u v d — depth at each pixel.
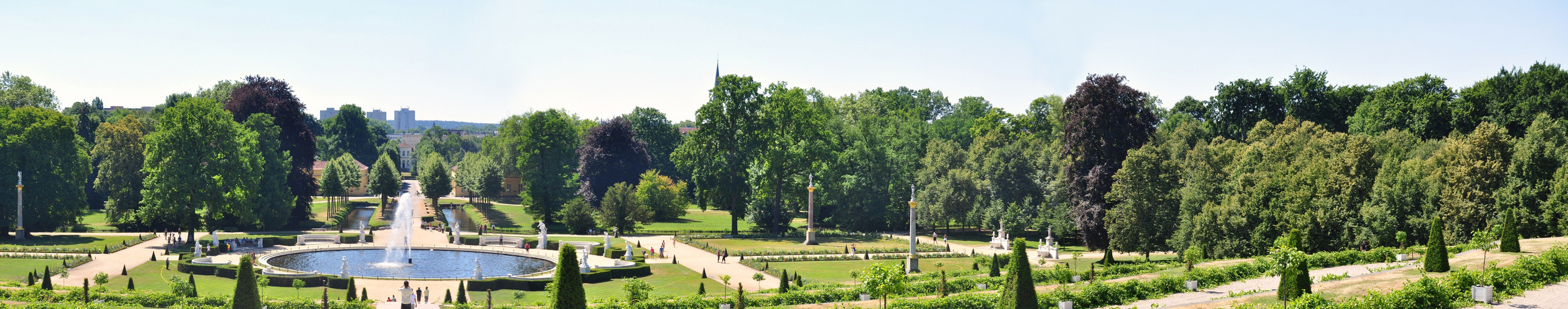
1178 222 75.94
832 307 45.22
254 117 110.62
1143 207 76.25
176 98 176.12
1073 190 87.62
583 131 194.62
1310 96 111.94
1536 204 60.88
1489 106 86.12
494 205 161.75
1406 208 63.59
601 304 50.16
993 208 103.38
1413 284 37.44
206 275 68.25
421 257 85.00
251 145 104.12
